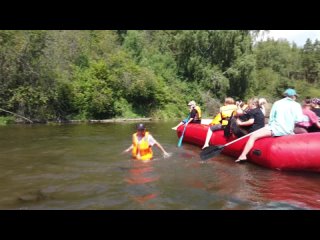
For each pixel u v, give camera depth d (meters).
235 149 6.64
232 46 29.20
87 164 5.93
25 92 16.72
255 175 5.23
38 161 6.23
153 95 23.11
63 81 18.56
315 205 3.84
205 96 27.16
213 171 5.48
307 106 6.81
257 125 6.49
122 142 8.77
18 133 11.18
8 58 16.36
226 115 7.59
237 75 28.48
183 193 4.24
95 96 19.48
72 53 21.78
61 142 8.80
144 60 27.02
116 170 5.46
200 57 28.62
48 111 17.73
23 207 3.79
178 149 7.82
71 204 3.87
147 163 6.05
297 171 5.50
